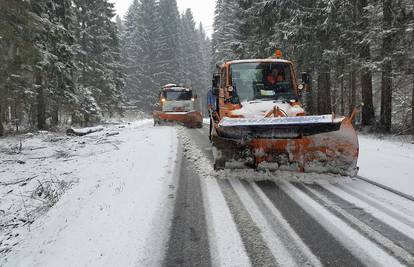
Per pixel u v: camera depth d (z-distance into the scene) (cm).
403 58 1589
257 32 2498
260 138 699
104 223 496
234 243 432
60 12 2253
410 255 401
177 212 536
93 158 1135
